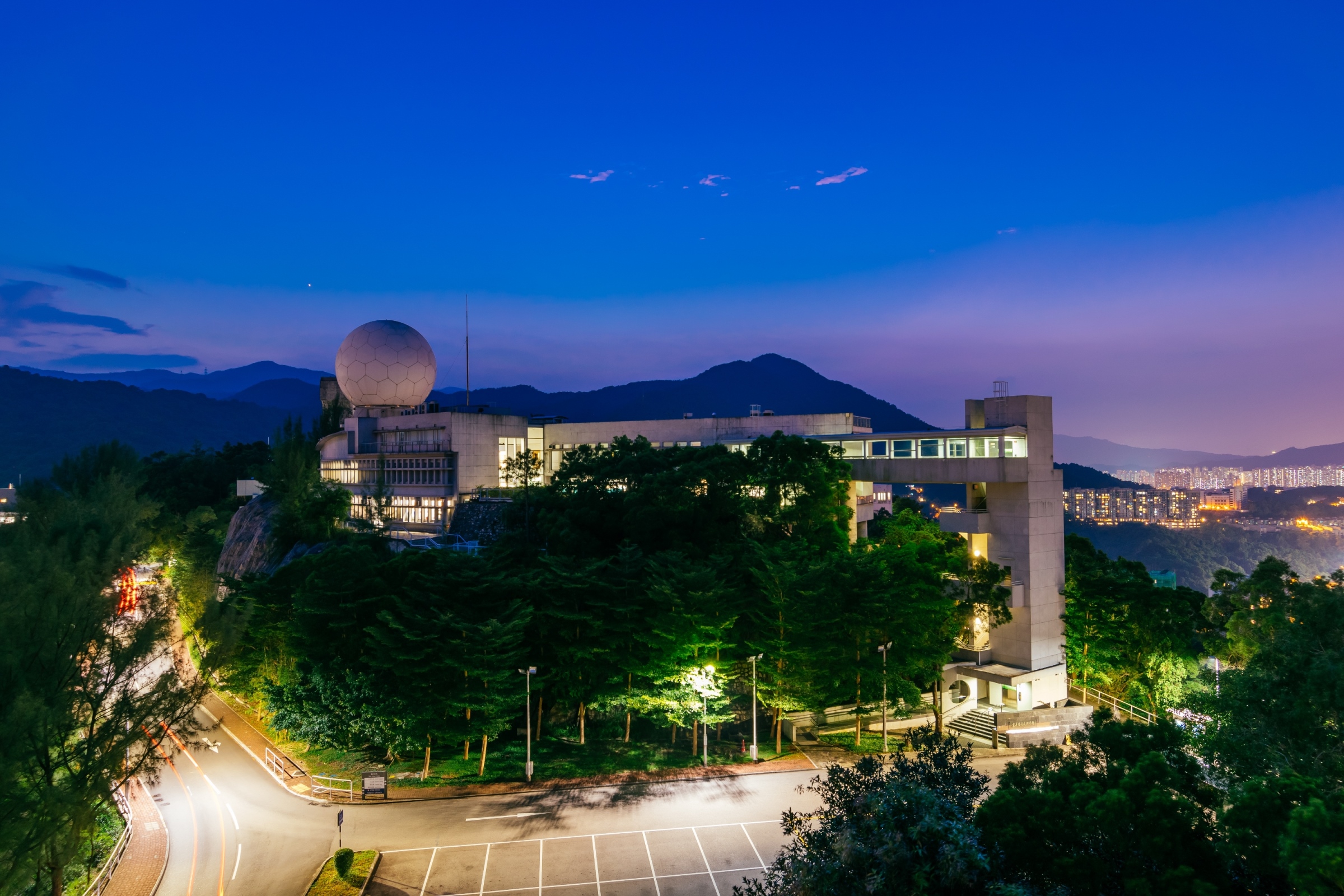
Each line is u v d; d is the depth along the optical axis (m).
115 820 47.44
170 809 48.88
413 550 63.22
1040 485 68.88
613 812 46.53
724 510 68.50
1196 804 27.14
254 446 181.50
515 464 88.31
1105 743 29.42
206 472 169.12
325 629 54.41
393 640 50.00
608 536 70.75
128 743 37.50
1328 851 18.91
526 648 52.66
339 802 48.94
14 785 32.59
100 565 44.53
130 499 82.94
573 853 41.75
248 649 61.22
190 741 59.66
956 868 22.36
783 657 54.41
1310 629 41.28
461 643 48.59
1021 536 68.25
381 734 50.22
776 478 70.06
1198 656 68.56
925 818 24.06
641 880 39.16
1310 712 33.53
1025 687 66.56
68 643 37.28
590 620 53.31
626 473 72.56
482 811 46.88
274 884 39.97
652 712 56.25
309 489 100.88
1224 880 23.00
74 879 41.31
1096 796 24.80
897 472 75.50
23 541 52.56
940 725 62.06
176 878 40.75
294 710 53.22
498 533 84.81
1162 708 62.25
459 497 94.56
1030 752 31.22
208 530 136.00
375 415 119.00
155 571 115.25
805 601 52.22
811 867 25.00
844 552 63.47
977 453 69.81
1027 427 68.38
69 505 75.12
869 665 55.47
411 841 43.31
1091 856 23.83
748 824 44.91
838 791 28.61
